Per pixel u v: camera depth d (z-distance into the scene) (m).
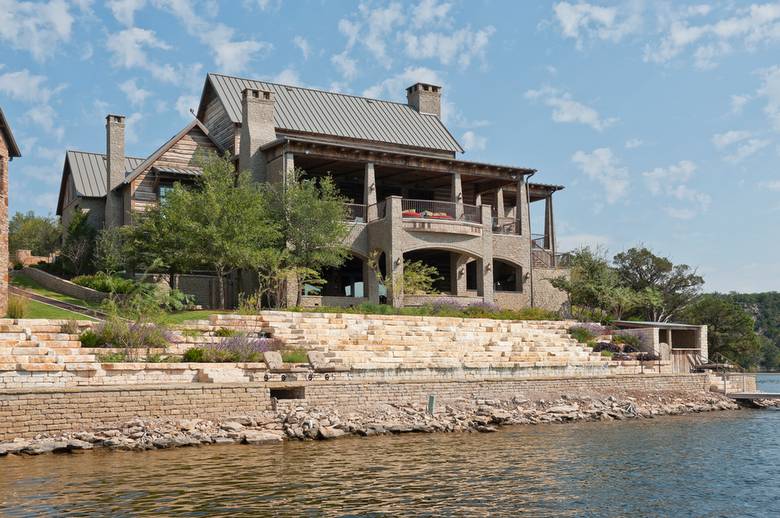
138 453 21.23
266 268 40.56
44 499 16.06
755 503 17.44
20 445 20.77
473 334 37.19
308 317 34.28
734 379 42.31
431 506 16.19
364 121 53.97
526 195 50.41
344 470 19.56
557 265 52.06
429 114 58.44
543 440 25.50
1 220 31.84
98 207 51.47
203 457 20.88
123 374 24.62
